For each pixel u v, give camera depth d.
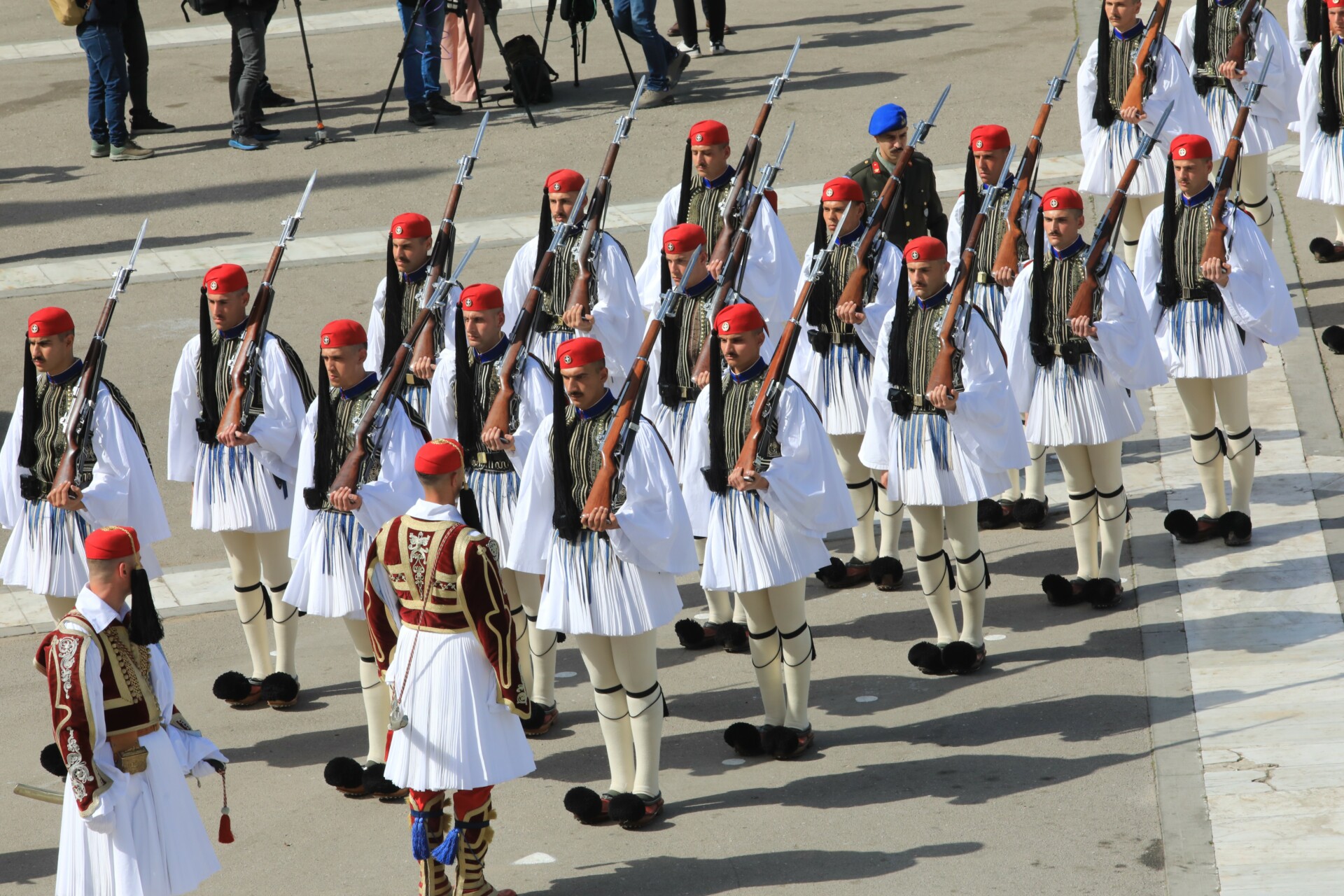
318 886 21.28
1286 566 28.39
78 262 48.69
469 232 48.78
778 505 22.97
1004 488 25.59
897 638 27.94
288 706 27.09
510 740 20.02
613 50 69.38
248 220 51.38
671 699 26.53
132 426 25.80
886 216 29.33
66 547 25.41
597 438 21.86
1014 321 27.70
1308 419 34.31
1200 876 19.73
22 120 63.91
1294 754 22.34
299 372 26.77
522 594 25.36
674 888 20.56
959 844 21.02
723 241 29.08
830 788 22.95
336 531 23.92
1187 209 28.81
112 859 18.38
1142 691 24.83
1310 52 43.62
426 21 59.59
